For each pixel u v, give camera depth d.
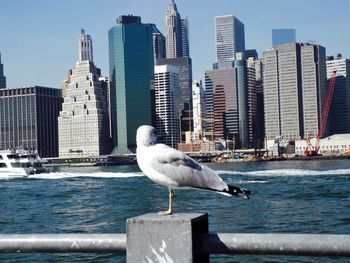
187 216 3.44
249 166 180.25
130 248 3.41
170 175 4.13
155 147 4.39
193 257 3.34
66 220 38.78
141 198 54.44
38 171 100.44
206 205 45.25
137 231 3.40
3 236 3.61
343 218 34.44
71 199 55.94
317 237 3.19
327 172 97.62
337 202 44.66
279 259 20.00
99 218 39.41
